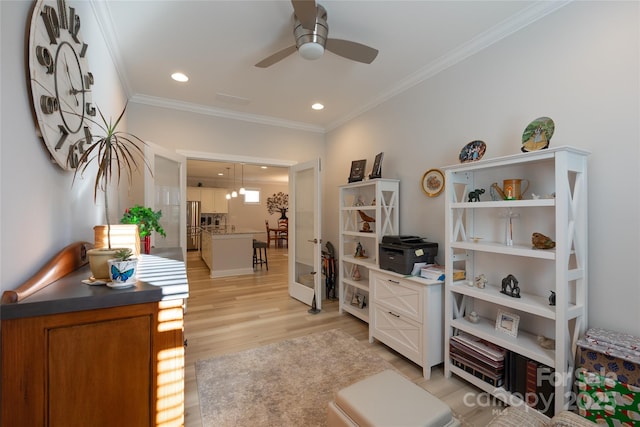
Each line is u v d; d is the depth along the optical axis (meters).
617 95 1.56
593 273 1.64
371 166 3.48
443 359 2.24
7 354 0.82
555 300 1.59
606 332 1.53
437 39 2.23
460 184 2.29
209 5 1.85
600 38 1.62
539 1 1.82
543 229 1.86
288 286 4.45
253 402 1.85
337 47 1.99
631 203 1.51
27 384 0.84
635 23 1.50
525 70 1.96
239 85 3.03
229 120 3.83
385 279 2.57
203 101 3.47
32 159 1.02
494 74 2.15
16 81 0.92
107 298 0.92
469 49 2.29
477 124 2.27
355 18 1.98
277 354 2.48
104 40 2.06
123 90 2.89
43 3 1.05
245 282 5.10
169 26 2.05
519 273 2.01
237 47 2.33
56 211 1.24
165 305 1.01
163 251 2.32
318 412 1.76
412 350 2.27
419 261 2.44
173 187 3.41
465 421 1.71
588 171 1.67
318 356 2.45
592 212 1.64
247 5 1.85
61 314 0.88
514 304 1.74
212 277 5.48
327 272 4.16
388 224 2.99
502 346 1.82
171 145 3.48
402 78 2.87
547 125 1.69
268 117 4.02
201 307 3.72
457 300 2.33
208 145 3.69
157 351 0.99
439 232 2.61
